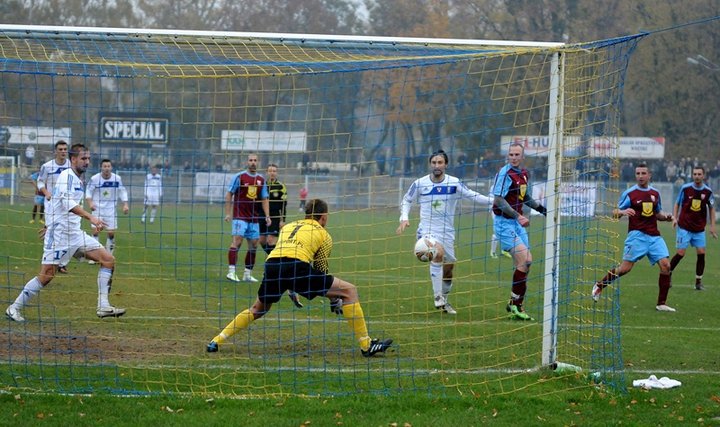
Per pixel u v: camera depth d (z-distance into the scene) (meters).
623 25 87.94
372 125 45.22
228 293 25.19
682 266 38.94
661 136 88.88
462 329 19.69
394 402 13.16
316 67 17.12
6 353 16.06
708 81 88.50
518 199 21.20
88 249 19.08
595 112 15.28
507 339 18.52
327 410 12.68
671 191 73.38
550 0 86.38
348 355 16.64
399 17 89.75
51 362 15.41
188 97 57.56
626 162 80.88
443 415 12.59
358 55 15.83
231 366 15.34
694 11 87.88
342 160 54.84
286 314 21.22
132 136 30.20
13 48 16.03
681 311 24.22
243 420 12.09
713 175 81.75
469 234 49.03
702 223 29.50
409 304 23.86
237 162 56.44
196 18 96.69
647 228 24.67
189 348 16.88
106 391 13.47
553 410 13.00
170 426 11.77
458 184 22.34
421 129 38.47
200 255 37.09
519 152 21.11
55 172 22.61
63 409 12.49
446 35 84.56
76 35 15.21
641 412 12.95
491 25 86.06
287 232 16.64
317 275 16.33
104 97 53.38
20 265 30.27
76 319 19.67
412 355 16.73
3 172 35.81
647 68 87.94
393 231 52.66
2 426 11.63
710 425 12.35
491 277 31.58
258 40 15.26
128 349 16.66
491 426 12.11
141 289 25.52
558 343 16.41
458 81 39.12
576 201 15.67
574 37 86.56
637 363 16.59
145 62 16.25
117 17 96.12
